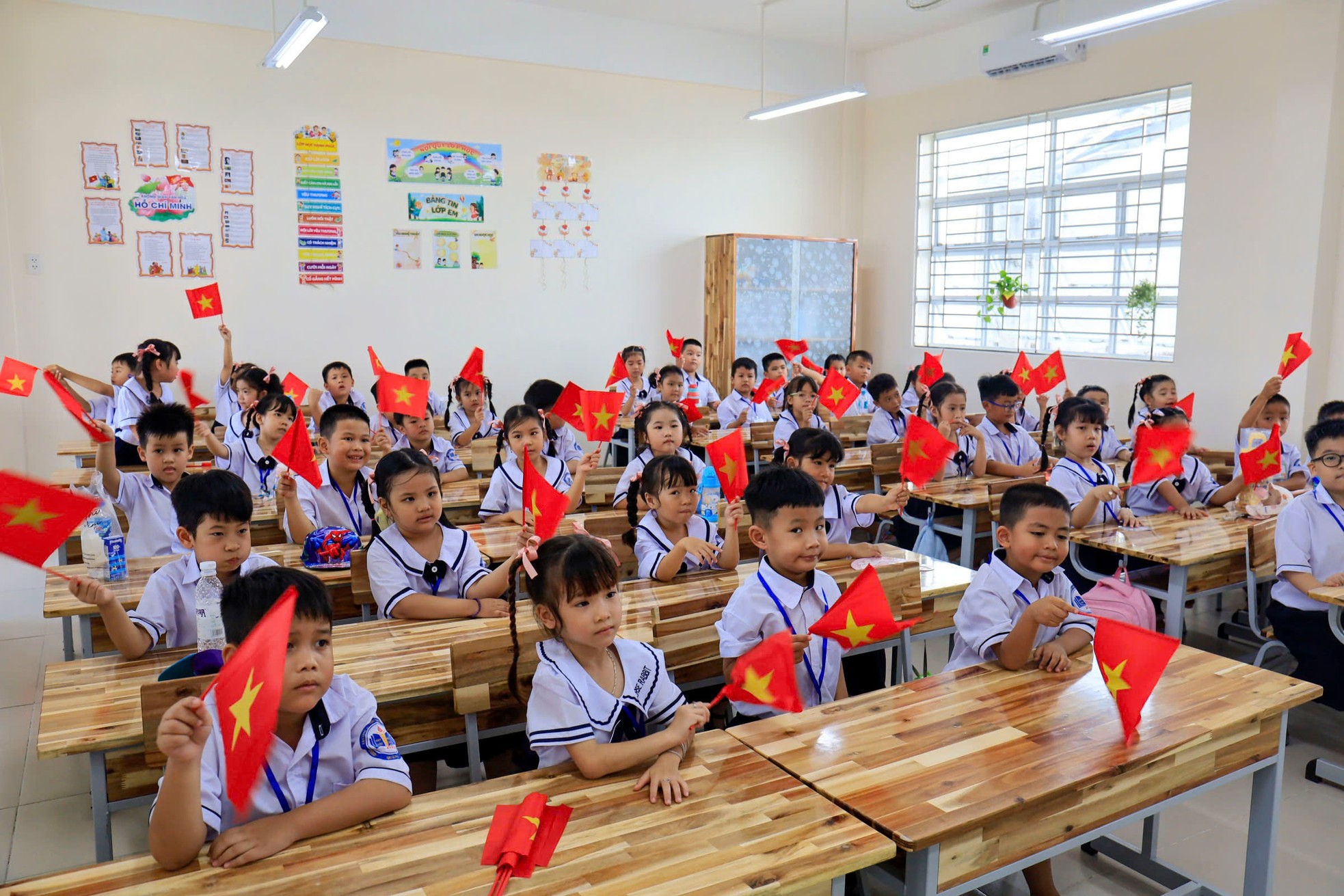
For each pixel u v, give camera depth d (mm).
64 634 3469
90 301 5746
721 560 2719
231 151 6035
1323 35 5305
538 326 7199
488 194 6895
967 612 2051
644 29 7328
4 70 5422
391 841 1278
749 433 5562
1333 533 2885
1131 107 6480
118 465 4633
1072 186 6883
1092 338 6840
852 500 3047
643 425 3584
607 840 1271
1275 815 1857
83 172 5660
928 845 1311
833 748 1554
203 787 1288
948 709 1711
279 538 3344
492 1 6738
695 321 7883
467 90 6738
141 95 5762
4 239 5469
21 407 5605
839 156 8398
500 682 1897
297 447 2748
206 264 6035
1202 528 3424
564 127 7125
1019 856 1444
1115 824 1568
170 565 2188
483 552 2922
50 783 2748
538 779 1454
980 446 4391
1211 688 1815
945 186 7883
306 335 6387
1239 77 5777
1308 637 2857
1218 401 6012
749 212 8008
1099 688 1808
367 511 3092
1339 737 2980
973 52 7418
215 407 5812
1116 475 4207
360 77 6379
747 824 1311
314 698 1335
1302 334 5492
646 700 1593
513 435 3504
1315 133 5371
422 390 3779
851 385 5152
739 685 1524
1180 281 6176
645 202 7527
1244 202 5805
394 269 6621
